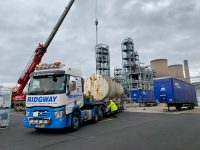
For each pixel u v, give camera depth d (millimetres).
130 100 47844
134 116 20703
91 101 15391
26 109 11523
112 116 20688
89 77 20625
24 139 10070
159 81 28531
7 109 14812
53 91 11195
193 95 35688
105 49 64812
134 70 66500
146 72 67438
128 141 8859
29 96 11523
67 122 11523
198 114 22266
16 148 8258
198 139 8977
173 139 9078
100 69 63188
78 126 12641
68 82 11727
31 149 8008
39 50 26766
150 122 15445
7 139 10188
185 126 12898
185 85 32312
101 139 9445
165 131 11203
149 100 46500
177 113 24109
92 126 13992
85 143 8734
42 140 9703
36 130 12812
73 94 12336
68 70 12008
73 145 8445
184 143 8281
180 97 29281
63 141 9312
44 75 11609
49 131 12312
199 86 58375
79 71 13469
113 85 21594
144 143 8430
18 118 21031
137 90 47125
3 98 14773
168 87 27719
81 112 13500
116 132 11250
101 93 19688
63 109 11117
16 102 28844
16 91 27438
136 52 67938
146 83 65562
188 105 33656
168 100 27578
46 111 11070
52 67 11844
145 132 11031
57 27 26844
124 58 67500
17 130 13047
